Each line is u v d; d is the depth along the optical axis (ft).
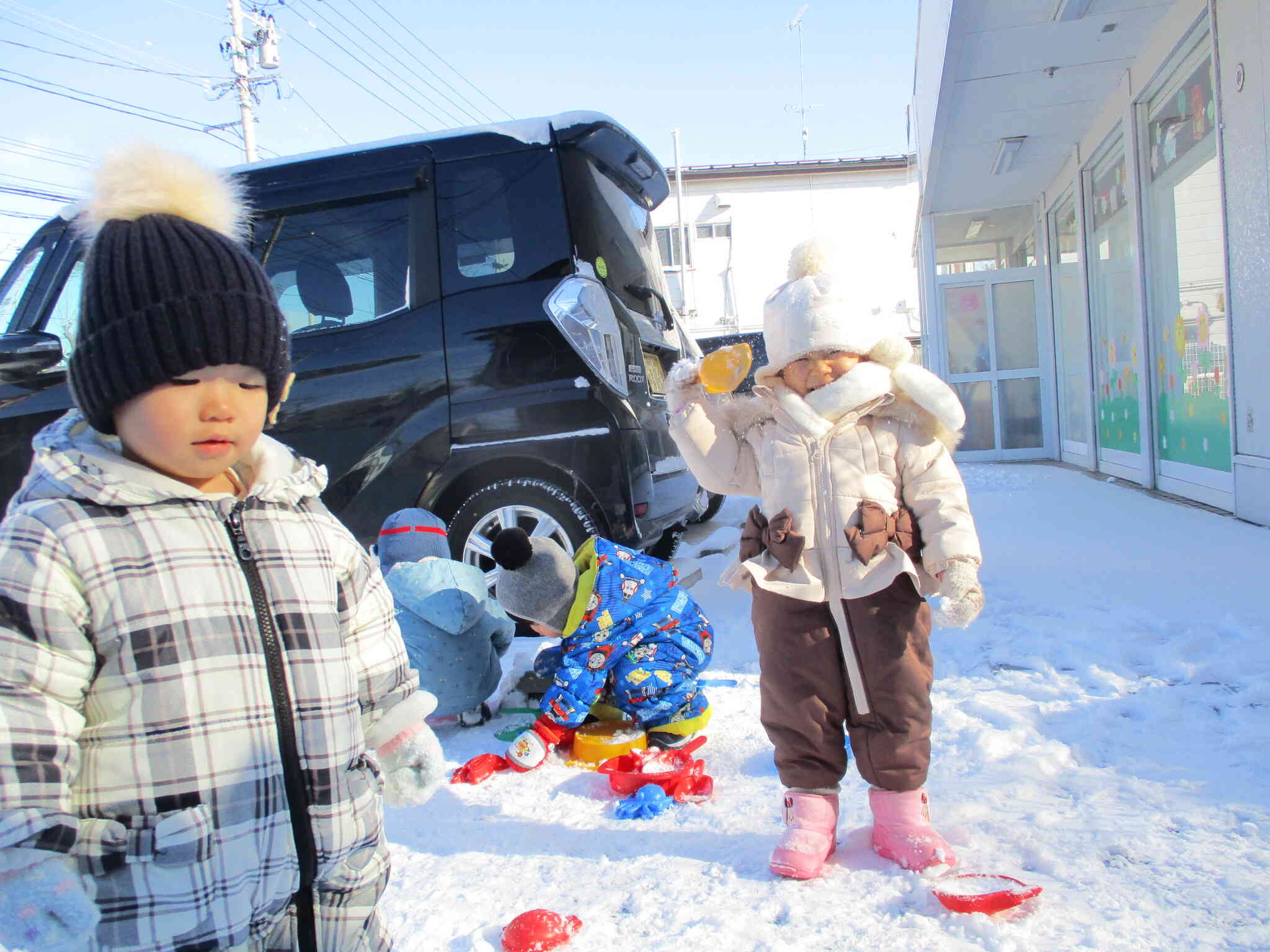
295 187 14.99
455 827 7.90
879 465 6.88
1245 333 18.45
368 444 14.28
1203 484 21.62
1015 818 7.28
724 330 91.66
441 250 14.44
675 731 9.57
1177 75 22.25
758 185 91.30
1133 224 25.59
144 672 3.46
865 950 5.62
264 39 83.92
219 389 3.67
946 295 39.47
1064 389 37.40
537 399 13.87
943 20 23.07
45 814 3.16
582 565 9.85
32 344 14.98
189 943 3.44
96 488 3.54
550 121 14.57
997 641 11.99
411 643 10.36
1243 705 9.27
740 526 23.34
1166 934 5.56
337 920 4.11
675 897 6.42
